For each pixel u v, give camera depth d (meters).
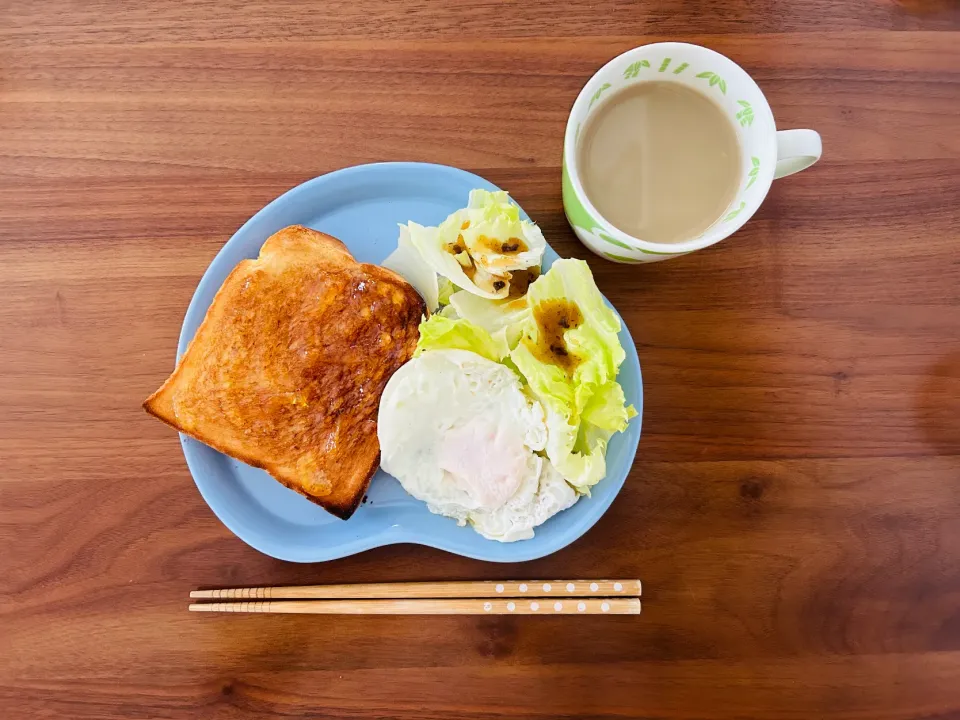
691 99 0.32
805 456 0.38
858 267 0.38
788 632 0.37
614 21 0.38
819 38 0.38
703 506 0.37
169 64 0.38
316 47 0.38
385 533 0.35
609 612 0.36
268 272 0.35
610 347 0.33
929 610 0.37
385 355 0.35
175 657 0.37
